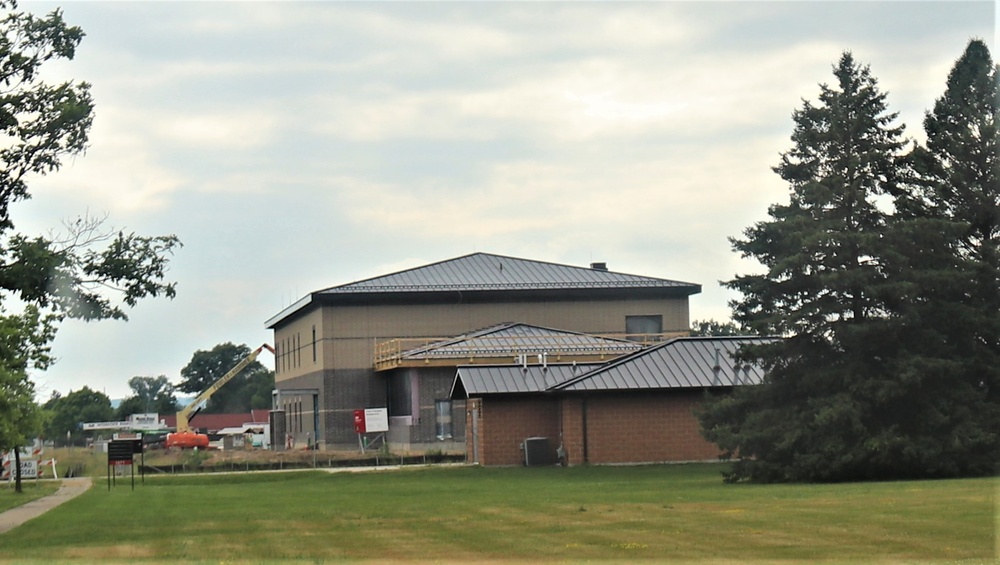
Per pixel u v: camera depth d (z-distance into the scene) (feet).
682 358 162.61
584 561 55.88
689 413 158.92
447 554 59.77
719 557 56.49
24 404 138.92
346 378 248.32
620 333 258.37
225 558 59.67
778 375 119.65
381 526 75.51
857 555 56.34
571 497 97.45
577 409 157.79
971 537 61.82
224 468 191.52
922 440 110.11
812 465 110.22
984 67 141.38
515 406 164.45
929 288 115.65
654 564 54.34
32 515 97.96
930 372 111.75
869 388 112.16
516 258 271.69
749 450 115.85
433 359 224.33
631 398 158.51
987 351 118.73
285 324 302.04
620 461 157.17
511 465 162.30
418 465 180.86
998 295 121.49
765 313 119.75
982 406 113.39
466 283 254.47
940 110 143.84
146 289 81.66
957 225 116.16
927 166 136.36
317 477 153.17
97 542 70.44
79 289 80.23
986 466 110.93
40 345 137.49
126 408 609.42
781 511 77.71
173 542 68.80
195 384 612.70
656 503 87.97
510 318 255.09
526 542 64.23
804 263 115.55
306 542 66.95
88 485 153.38
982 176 137.59
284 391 256.11
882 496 86.99
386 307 251.39
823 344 118.42
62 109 78.64
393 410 243.19
